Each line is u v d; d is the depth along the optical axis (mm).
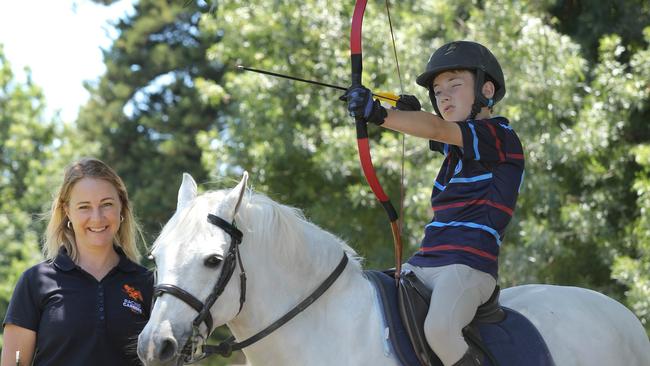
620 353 6215
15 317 5160
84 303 5199
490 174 5559
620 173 13422
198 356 5082
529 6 14578
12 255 24688
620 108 13469
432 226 5660
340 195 16281
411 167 13953
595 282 14430
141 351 4691
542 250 12906
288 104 16375
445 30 14445
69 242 5422
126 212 5555
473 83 5828
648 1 14344
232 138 16359
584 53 14602
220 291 4938
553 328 5996
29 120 28438
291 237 5312
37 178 26656
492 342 5602
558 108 13219
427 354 5254
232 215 5055
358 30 5133
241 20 16484
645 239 12438
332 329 5320
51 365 5137
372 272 5668
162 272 4863
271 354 5289
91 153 30781
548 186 13125
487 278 5492
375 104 4965
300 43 16000
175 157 29344
